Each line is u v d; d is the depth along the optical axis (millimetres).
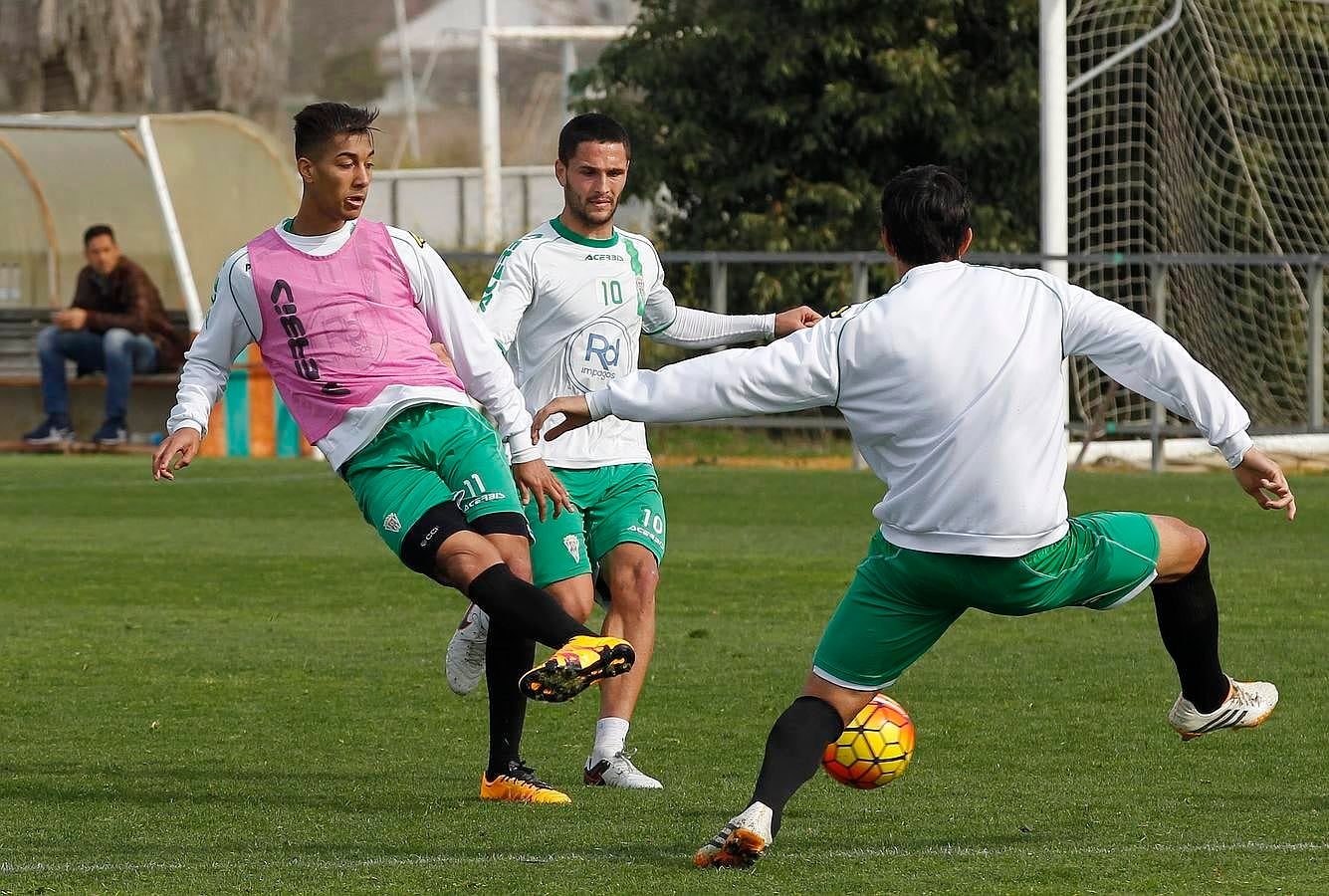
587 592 22828
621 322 23781
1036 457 16594
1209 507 52406
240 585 39750
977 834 18641
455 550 18656
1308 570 40469
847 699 17188
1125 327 16766
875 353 16547
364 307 19734
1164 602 18203
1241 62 73375
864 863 17234
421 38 179875
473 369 19938
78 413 75312
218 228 79938
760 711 26391
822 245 80312
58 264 81625
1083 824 19094
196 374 20125
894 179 17219
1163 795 20672
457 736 24953
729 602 37031
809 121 81125
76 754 23656
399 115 178125
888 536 16906
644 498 23562
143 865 17375
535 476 19844
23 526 50469
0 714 26438
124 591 38906
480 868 17109
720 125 83062
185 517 52500
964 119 79562
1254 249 73125
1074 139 70625
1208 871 16812
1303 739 23969
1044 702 26703
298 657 31125
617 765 21688
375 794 21125
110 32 108188
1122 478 60719
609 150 23516
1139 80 77250
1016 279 16875
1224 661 29844
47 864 17438
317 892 16203
